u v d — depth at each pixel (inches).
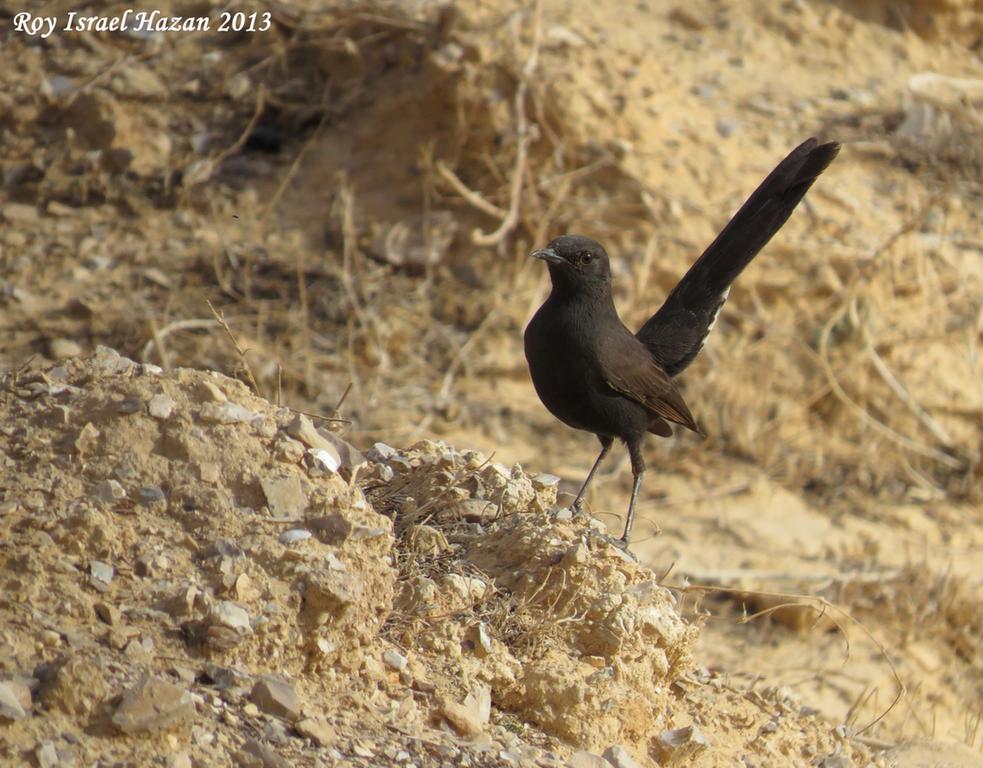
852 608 502.0
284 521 255.9
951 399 626.5
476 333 602.5
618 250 619.2
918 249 655.1
